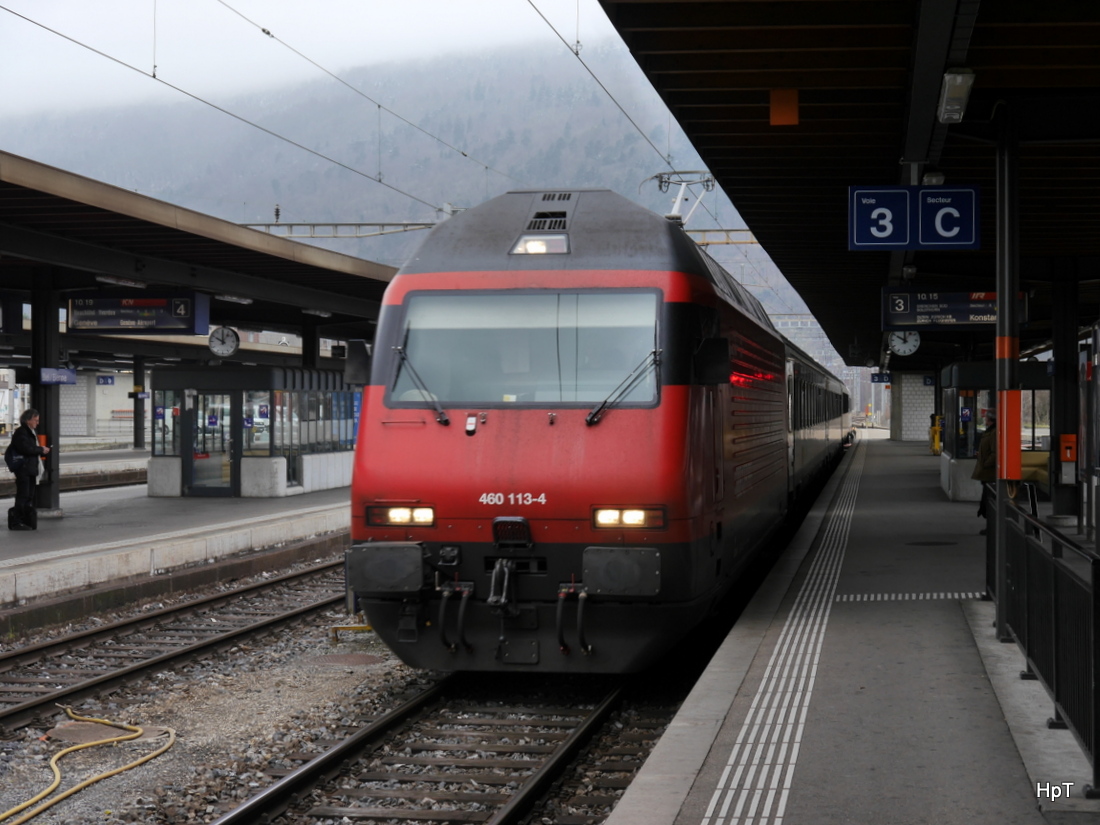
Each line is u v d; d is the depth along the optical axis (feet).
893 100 30.30
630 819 14.99
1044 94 28.22
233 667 31.76
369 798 20.06
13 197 42.09
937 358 145.79
